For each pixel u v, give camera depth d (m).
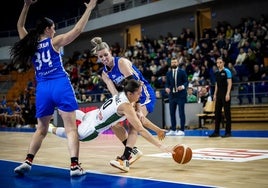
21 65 3.75
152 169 3.78
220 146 5.82
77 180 3.28
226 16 16.92
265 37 13.21
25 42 3.64
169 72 8.69
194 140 7.05
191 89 11.70
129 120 3.47
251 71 12.62
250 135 7.76
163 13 18.48
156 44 17.77
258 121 12.19
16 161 4.71
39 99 3.68
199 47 15.16
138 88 3.49
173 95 8.62
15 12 24.70
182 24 18.64
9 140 8.62
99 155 5.18
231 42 14.24
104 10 22.27
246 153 4.89
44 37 3.69
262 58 12.73
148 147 6.03
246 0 16.16
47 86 3.62
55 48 3.61
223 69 7.42
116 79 3.94
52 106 3.68
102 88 15.19
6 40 24.78
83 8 23.36
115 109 3.51
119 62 3.86
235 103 13.09
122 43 21.78
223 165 3.92
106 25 21.12
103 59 3.84
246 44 13.44
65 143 7.45
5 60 24.33
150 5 18.75
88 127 3.67
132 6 20.20
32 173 3.72
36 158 4.95
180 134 8.49
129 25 20.98
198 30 17.95
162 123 10.37
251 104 12.55
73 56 22.44
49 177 3.47
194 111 11.16
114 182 3.14
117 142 7.34
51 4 24.66
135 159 3.91
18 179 3.39
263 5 15.62
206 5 17.05
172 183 3.01
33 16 24.53
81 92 16.06
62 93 3.57
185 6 17.22
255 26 13.94
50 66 3.61
